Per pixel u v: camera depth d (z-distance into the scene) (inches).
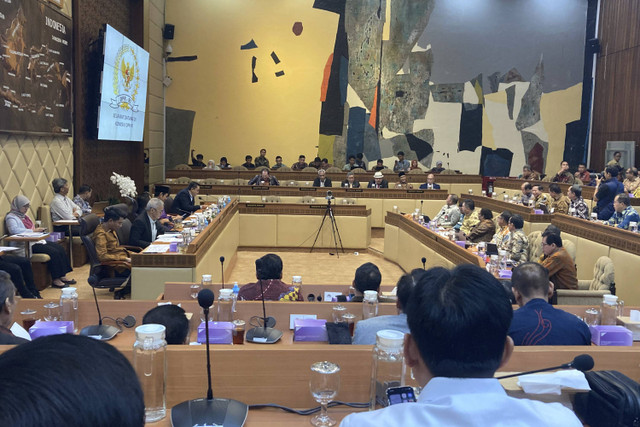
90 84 363.9
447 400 35.3
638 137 527.5
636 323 122.7
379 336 71.4
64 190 302.4
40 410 16.4
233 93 585.3
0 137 254.1
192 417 64.2
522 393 65.7
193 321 125.4
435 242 263.0
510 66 592.1
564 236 297.9
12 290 100.7
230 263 325.1
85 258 317.7
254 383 73.8
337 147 592.1
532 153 600.4
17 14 257.4
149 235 259.1
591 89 597.9
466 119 593.3
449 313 38.1
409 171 547.8
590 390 64.9
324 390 69.2
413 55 585.0
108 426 17.6
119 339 114.3
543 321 99.7
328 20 581.9
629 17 540.1
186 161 589.0
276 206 389.4
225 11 578.6
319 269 337.1
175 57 578.6
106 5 398.3
